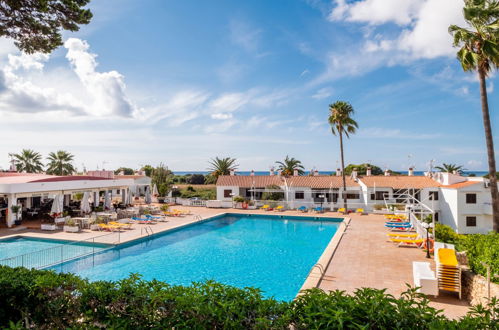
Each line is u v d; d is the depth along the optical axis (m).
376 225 25.69
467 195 31.81
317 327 3.95
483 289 9.12
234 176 45.16
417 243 18.22
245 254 18.30
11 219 23.11
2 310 6.02
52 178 27.08
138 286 5.53
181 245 20.36
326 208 36.94
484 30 19.61
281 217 32.44
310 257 17.69
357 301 4.41
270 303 4.62
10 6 7.73
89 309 5.42
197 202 40.50
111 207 31.77
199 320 4.53
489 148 20.23
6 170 41.78
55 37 8.59
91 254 16.97
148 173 65.56
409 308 4.08
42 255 15.41
